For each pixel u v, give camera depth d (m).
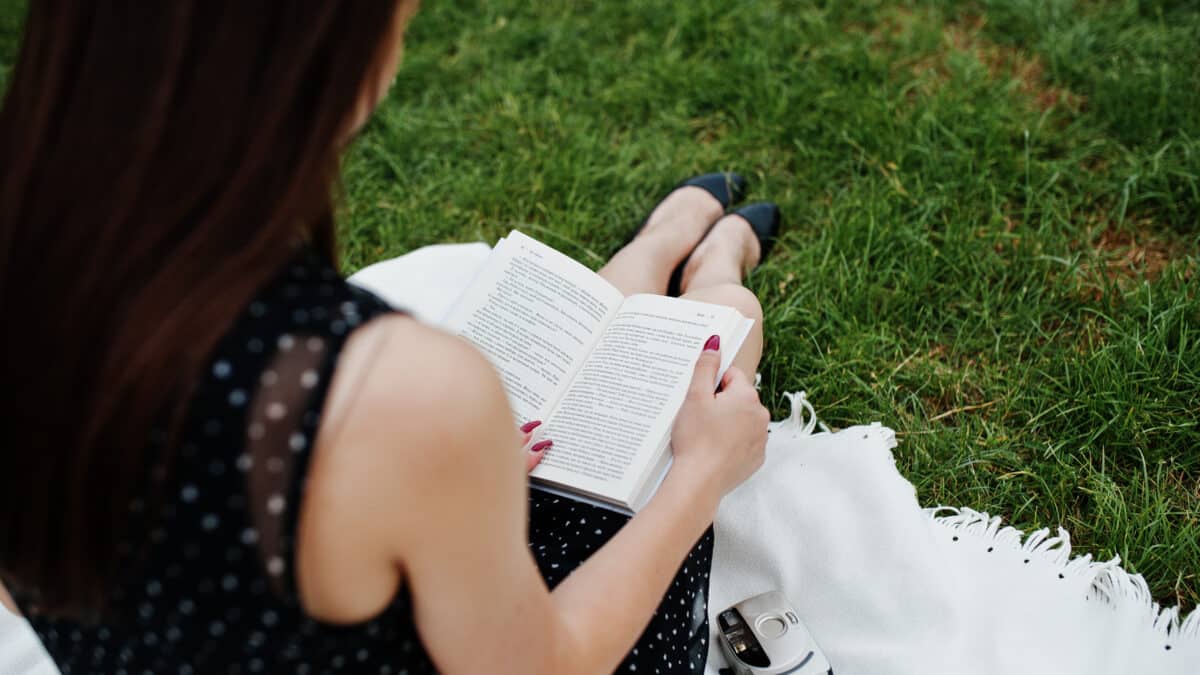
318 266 0.75
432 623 0.85
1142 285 2.02
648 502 1.17
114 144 0.67
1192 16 2.54
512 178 2.43
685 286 2.04
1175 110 2.31
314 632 0.80
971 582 1.62
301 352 0.70
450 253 2.13
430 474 0.73
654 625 1.23
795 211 2.31
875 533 1.65
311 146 0.70
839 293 2.10
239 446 0.70
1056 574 1.60
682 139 2.50
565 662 0.92
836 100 2.48
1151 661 1.50
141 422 0.68
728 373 1.34
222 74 0.67
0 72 2.68
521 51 2.78
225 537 0.73
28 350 0.68
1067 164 2.27
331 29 0.69
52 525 0.72
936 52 2.62
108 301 0.67
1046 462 1.80
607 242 2.32
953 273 2.11
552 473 1.33
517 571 0.84
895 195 2.25
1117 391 1.84
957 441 1.84
